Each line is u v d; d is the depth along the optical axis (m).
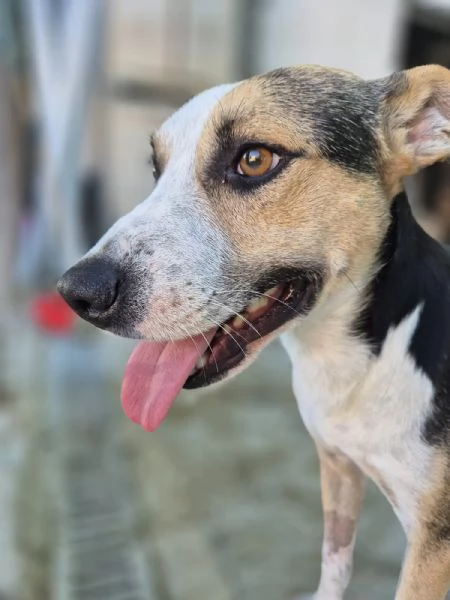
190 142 0.33
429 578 0.32
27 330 1.10
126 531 0.60
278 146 0.31
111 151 1.61
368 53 1.16
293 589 0.52
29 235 1.24
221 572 0.55
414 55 1.14
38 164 1.20
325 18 1.22
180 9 1.58
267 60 1.41
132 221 0.32
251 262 0.32
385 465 0.33
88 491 0.67
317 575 0.54
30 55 1.13
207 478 0.70
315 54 1.26
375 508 0.64
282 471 0.71
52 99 1.06
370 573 0.54
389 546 0.58
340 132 0.32
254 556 0.57
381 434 0.32
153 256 0.31
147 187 1.65
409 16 1.11
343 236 0.32
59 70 1.05
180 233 0.32
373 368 0.32
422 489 0.32
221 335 0.33
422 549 0.33
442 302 0.32
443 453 0.32
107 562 0.56
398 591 0.33
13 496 0.64
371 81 0.35
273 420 0.84
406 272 0.33
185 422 0.83
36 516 0.62
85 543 0.58
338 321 0.32
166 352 0.33
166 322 0.31
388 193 0.34
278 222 0.32
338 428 0.34
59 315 1.08
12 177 1.16
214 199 0.32
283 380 0.96
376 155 0.33
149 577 0.54
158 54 1.61
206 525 0.62
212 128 0.33
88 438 0.78
